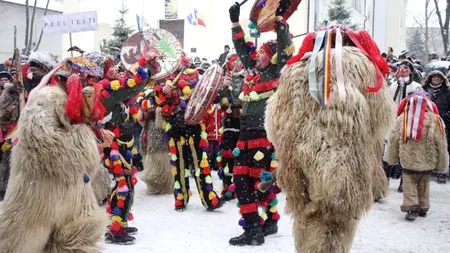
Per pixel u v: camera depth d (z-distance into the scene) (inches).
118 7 1023.6
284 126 150.5
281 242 217.6
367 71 148.6
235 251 205.3
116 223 213.9
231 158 296.2
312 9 954.1
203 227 243.3
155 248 209.3
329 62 146.3
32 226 144.4
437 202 314.5
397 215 277.6
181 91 267.6
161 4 1026.7
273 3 195.6
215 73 251.4
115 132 209.5
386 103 151.3
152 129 312.8
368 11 1282.0
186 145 274.1
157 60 215.6
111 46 638.5
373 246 220.1
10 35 1135.6
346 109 141.9
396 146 274.5
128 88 183.9
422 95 271.6
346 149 141.7
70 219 150.2
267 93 204.1
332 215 144.6
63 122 145.6
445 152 266.7
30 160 143.2
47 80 155.1
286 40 192.5
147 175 315.3
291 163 148.3
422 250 216.2
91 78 160.9
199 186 274.7
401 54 498.6
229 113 296.2
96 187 268.7
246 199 212.1
